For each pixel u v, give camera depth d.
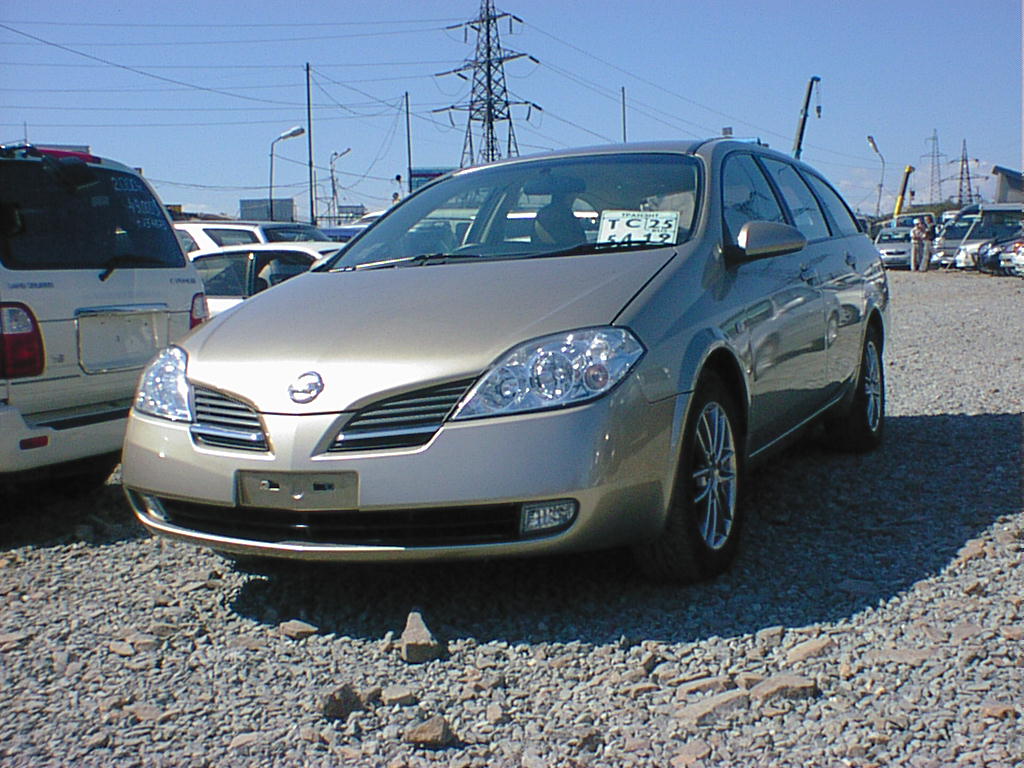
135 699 3.21
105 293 5.48
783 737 2.81
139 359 5.68
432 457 3.45
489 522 3.49
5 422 4.95
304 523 3.62
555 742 2.84
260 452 3.64
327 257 5.04
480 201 4.97
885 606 3.67
